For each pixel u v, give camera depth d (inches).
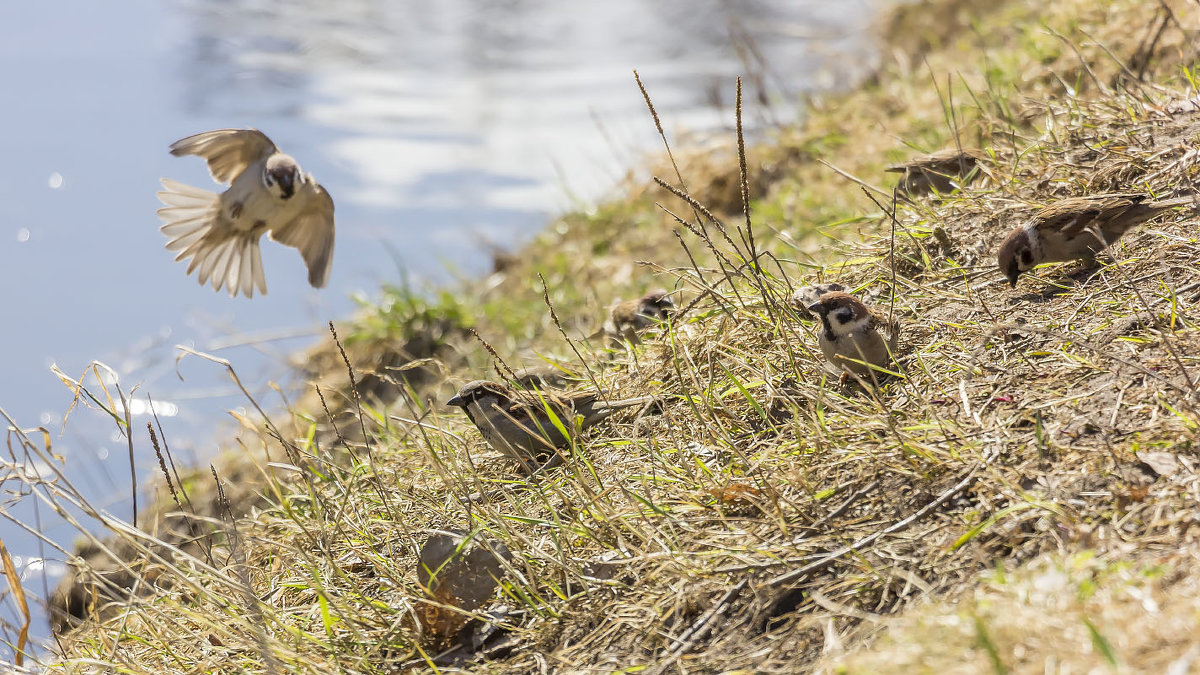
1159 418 295.6
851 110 816.9
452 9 1969.7
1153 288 363.3
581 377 464.4
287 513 369.1
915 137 685.3
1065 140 491.2
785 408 364.5
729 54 1512.1
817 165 738.2
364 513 402.0
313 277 366.3
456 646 320.8
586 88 1461.6
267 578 387.2
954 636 230.2
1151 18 622.8
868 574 277.7
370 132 1280.8
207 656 350.9
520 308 757.3
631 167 920.3
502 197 1054.4
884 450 317.1
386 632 334.3
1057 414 311.1
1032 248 386.6
